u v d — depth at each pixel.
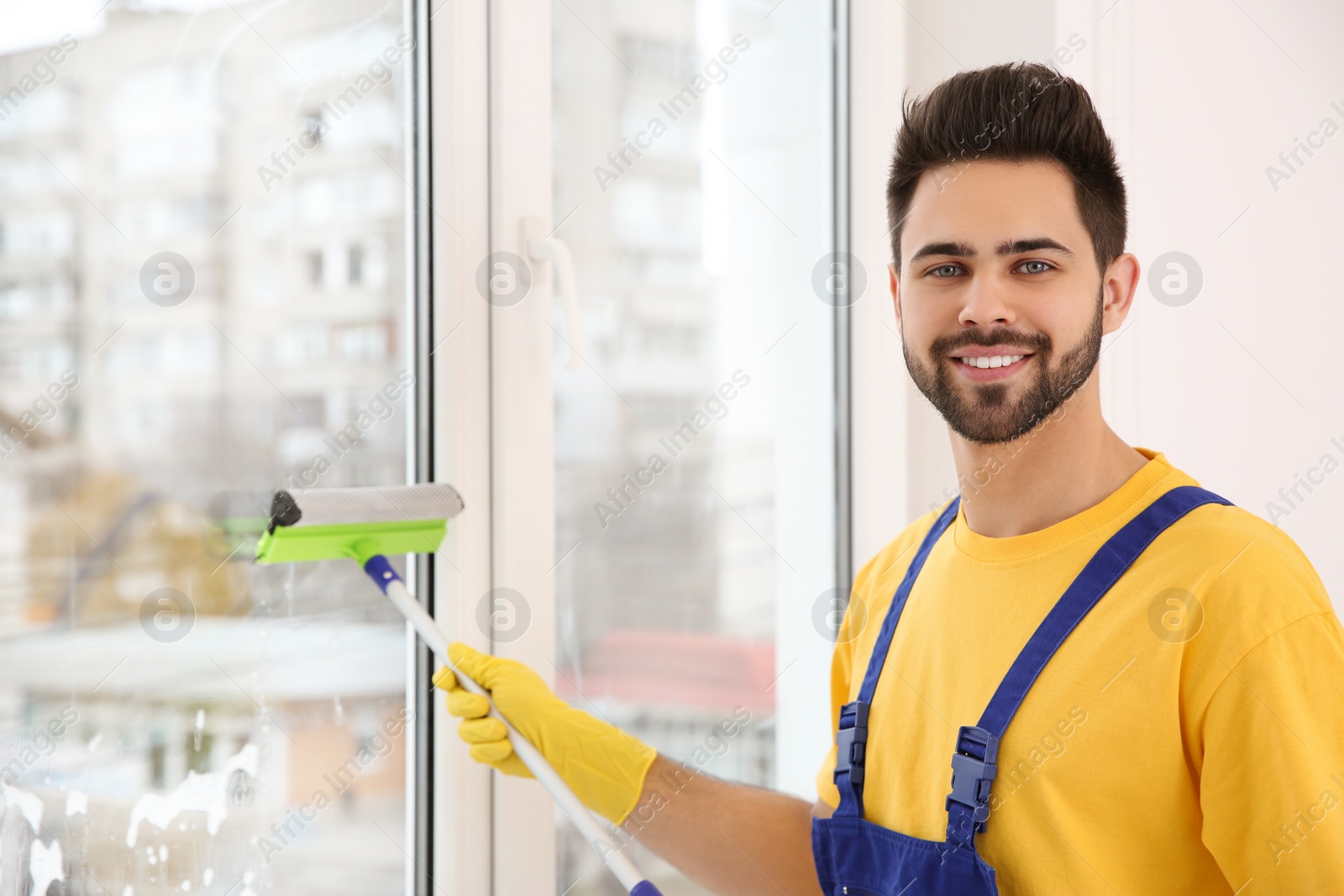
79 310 0.87
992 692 0.85
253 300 0.98
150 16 0.92
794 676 1.50
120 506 0.90
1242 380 1.81
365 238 1.06
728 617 1.40
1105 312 0.93
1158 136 1.64
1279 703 0.72
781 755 1.47
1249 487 1.84
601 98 1.22
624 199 1.25
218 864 0.97
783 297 1.48
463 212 1.06
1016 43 1.53
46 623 0.86
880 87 1.55
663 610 1.31
